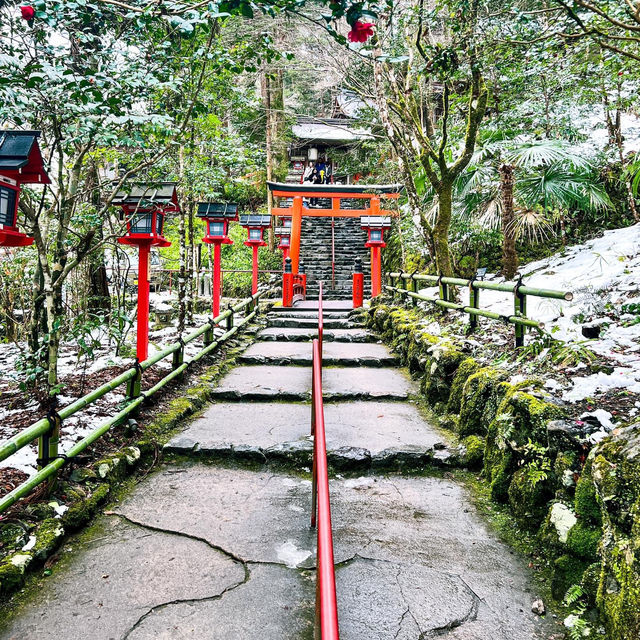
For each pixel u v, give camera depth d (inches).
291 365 235.3
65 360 209.0
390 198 437.1
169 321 296.0
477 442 133.0
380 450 135.8
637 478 66.2
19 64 87.2
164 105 147.5
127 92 107.0
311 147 770.2
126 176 136.2
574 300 163.9
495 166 284.7
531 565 89.7
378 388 195.2
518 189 274.7
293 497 117.2
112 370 192.9
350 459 131.4
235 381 203.6
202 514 108.1
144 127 127.3
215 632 73.5
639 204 286.0
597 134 316.2
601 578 71.2
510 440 109.7
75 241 157.1
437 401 171.0
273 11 83.5
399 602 79.8
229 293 526.0
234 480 125.8
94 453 123.1
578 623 72.1
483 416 133.0
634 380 108.3
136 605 79.2
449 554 93.6
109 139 106.0
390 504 114.0
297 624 75.2
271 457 135.4
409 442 142.2
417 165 298.8
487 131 283.0
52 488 102.1
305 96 733.3
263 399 185.8
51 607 78.7
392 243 477.7
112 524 103.9
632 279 182.7
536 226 297.9
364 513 109.7
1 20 112.0
